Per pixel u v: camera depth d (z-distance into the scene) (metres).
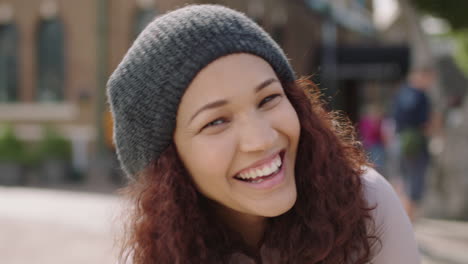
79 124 10.56
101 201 6.72
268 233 1.46
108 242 4.80
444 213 5.75
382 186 1.46
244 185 1.28
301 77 1.62
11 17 11.08
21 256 4.45
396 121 4.91
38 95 11.09
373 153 7.81
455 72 18.25
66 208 6.32
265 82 1.25
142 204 1.39
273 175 1.28
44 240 4.94
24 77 11.06
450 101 12.36
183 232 1.37
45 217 5.87
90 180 9.34
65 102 10.77
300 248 1.38
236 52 1.25
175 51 1.24
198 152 1.26
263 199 1.27
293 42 11.65
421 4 6.95
